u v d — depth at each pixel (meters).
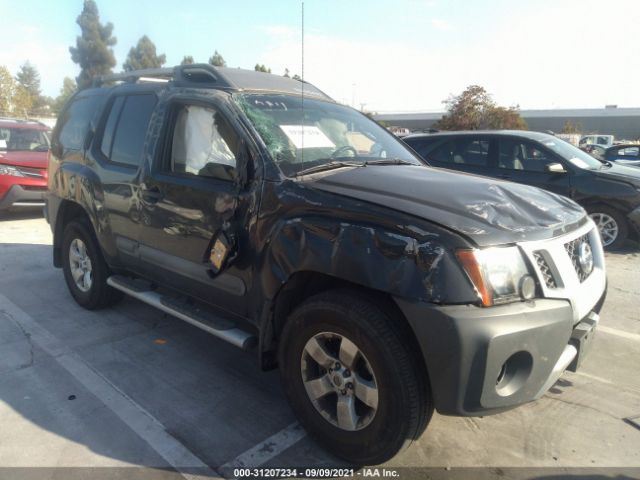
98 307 4.91
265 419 3.28
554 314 2.57
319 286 3.02
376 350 2.54
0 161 8.82
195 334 4.51
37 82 78.94
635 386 3.81
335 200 2.78
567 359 2.75
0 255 6.90
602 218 7.84
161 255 3.80
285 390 3.06
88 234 4.70
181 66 4.06
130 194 4.01
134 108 4.29
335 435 2.81
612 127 80.56
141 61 51.59
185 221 3.52
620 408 3.51
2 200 8.86
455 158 8.66
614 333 4.77
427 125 84.81
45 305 5.11
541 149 8.10
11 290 5.54
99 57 51.38
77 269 5.00
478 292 2.40
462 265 2.41
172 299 3.91
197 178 3.49
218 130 3.45
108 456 2.88
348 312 2.63
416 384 2.51
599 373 4.00
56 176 5.07
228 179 3.26
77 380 3.68
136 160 4.06
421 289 2.41
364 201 2.71
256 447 3.00
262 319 3.07
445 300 2.38
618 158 14.20
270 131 3.35
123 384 3.64
